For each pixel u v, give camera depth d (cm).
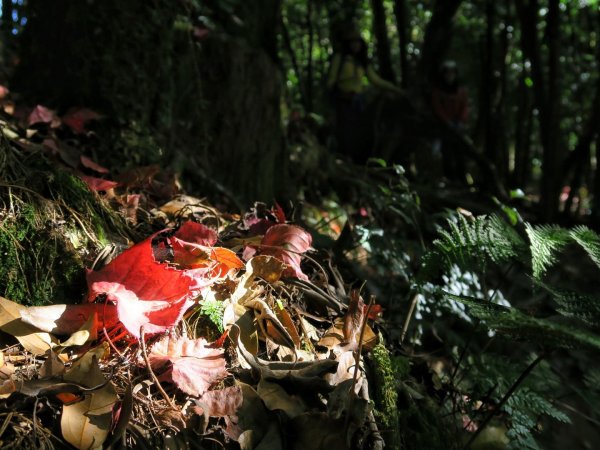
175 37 74
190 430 35
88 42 67
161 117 71
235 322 42
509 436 46
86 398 33
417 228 68
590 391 60
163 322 36
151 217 54
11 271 40
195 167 73
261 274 45
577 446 62
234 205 75
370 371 44
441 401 53
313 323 48
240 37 92
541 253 44
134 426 34
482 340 71
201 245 44
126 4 68
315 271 53
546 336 36
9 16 80
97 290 36
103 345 37
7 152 46
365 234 66
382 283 67
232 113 81
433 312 61
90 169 60
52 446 32
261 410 37
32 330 37
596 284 101
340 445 36
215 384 38
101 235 46
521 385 52
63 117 63
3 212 42
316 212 93
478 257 49
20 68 70
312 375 39
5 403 33
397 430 41
